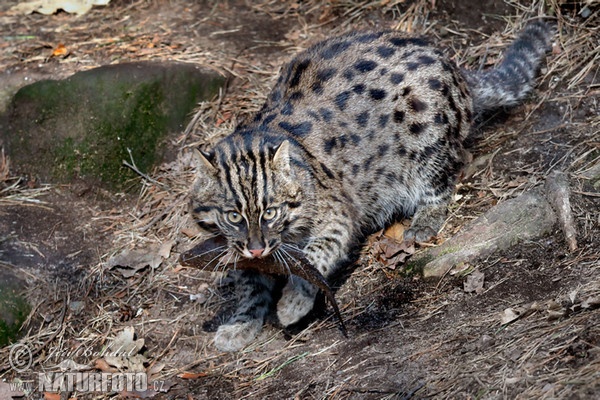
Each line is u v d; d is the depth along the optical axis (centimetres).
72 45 1180
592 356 628
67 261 977
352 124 892
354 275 886
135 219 1028
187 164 1073
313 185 828
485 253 830
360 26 1173
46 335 913
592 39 1027
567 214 816
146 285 946
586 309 691
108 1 1271
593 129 926
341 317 813
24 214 1035
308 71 923
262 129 860
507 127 993
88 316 923
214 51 1162
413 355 730
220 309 910
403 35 958
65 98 1090
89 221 1033
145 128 1088
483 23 1120
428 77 922
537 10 1093
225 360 846
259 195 780
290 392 751
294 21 1216
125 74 1092
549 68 1026
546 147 930
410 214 966
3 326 919
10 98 1098
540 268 790
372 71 914
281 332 862
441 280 831
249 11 1245
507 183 912
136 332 898
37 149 1091
